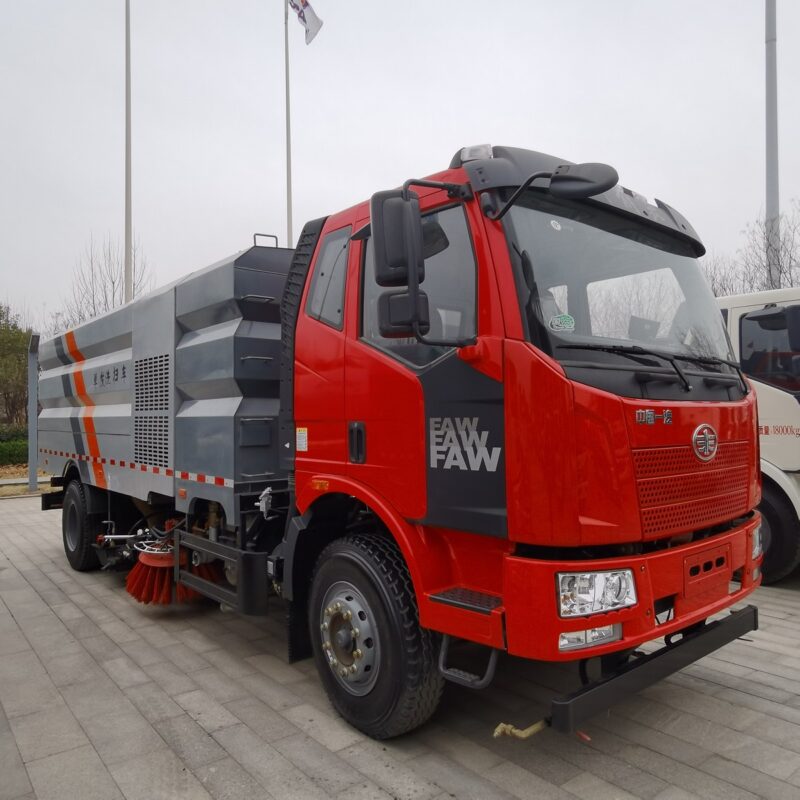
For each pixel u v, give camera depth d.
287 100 22.80
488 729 3.46
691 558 2.93
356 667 3.32
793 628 4.89
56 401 8.08
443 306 3.05
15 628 5.29
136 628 5.26
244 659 4.57
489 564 2.94
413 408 3.09
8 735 3.48
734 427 3.31
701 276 3.79
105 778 3.05
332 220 3.79
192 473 4.75
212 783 3.00
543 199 3.03
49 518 11.37
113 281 21.50
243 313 4.31
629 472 2.67
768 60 12.62
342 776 3.03
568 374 2.63
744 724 3.45
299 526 3.76
